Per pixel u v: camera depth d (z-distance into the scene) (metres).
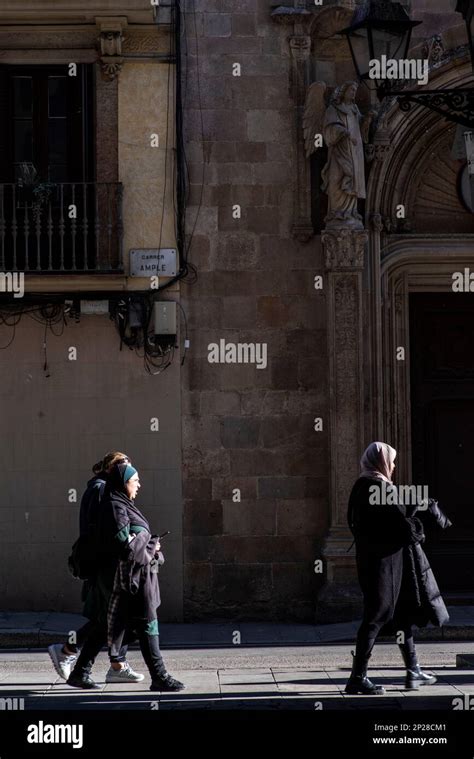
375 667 11.92
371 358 15.91
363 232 15.66
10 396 15.85
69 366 15.87
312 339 16.08
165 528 15.89
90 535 10.50
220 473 15.95
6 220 16.09
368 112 15.97
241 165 16.14
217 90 16.17
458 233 16.53
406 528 9.95
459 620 14.65
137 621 10.31
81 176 16.20
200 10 16.20
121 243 15.82
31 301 15.80
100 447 15.85
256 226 16.11
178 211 15.95
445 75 15.83
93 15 15.77
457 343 16.91
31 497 15.77
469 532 16.73
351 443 15.66
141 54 16.08
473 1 10.60
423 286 16.78
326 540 15.59
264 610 15.89
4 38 16.05
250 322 16.05
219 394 15.99
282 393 16.03
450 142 16.42
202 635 14.65
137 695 10.13
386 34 11.61
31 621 14.77
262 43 16.22
